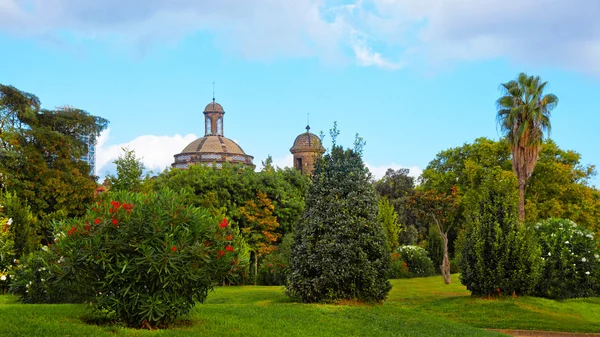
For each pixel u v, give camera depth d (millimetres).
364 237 13734
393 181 57000
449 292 19750
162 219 8266
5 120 36156
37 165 34312
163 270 7957
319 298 13680
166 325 8734
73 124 40125
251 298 16562
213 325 9227
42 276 12750
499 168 38188
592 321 14750
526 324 13500
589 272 17797
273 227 31766
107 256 7879
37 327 7809
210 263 8445
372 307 13094
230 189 33000
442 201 23719
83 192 35781
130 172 27500
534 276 16500
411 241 45750
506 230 16859
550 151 38781
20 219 17891
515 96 25750
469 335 11102
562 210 35812
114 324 8477
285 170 39656
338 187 14172
